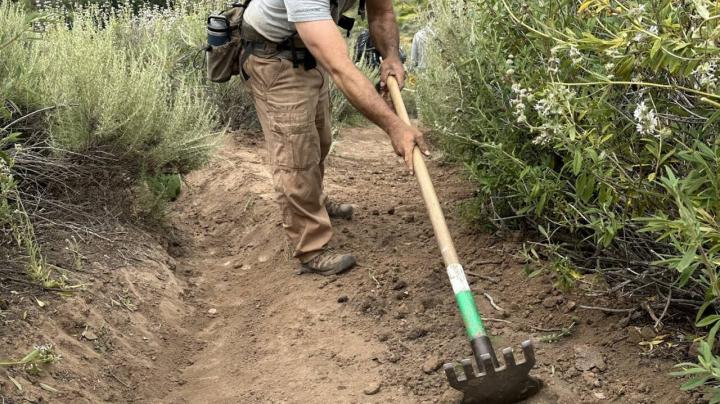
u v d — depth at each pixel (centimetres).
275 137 406
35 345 322
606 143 292
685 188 246
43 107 446
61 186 459
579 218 359
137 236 465
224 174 632
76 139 443
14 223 396
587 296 354
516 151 375
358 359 341
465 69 421
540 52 338
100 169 462
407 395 312
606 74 287
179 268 475
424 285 392
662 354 308
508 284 381
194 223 568
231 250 518
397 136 351
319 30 360
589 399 292
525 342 280
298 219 420
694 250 222
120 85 450
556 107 279
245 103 791
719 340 300
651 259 328
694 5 243
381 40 434
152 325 389
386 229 475
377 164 720
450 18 496
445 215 486
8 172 376
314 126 407
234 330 396
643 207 286
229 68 423
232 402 328
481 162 407
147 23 775
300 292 410
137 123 457
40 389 304
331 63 357
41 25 566
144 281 417
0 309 336
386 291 391
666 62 245
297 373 340
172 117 491
